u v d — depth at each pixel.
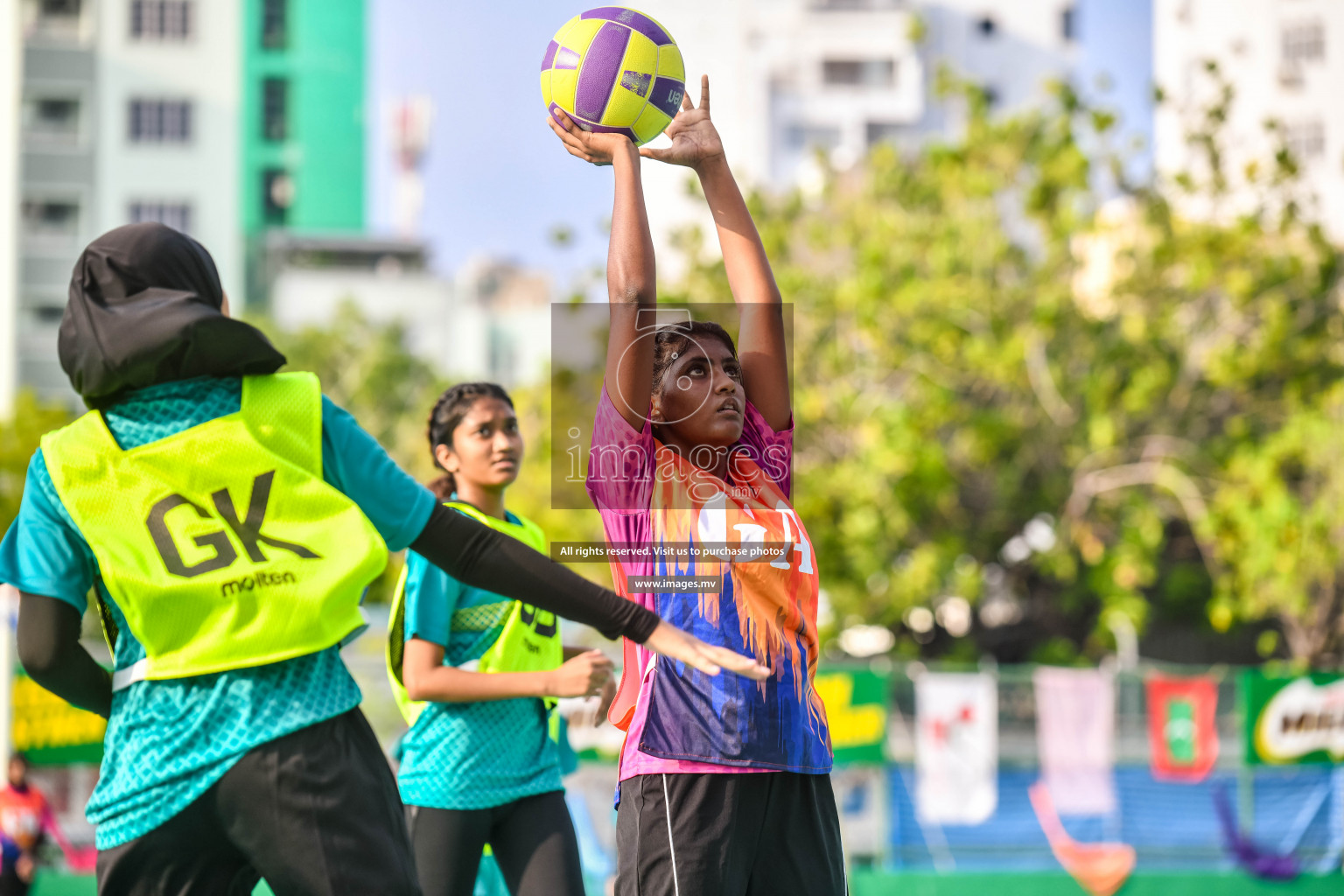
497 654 4.01
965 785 10.73
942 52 52.38
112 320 2.19
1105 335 20.17
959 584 19.45
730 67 51.69
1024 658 22.72
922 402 19.27
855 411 19.28
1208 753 10.98
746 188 21.31
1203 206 20.77
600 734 10.03
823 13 51.81
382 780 2.24
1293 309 19.12
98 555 2.15
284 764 2.13
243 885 2.29
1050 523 20.70
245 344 2.23
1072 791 10.78
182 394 2.23
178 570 2.15
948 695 10.80
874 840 10.60
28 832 9.01
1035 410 20.25
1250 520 17.67
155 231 2.32
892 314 19.52
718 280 19.97
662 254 21.45
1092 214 20.00
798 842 2.74
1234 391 20.22
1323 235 18.81
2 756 9.77
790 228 21.56
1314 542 17.42
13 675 9.45
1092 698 10.91
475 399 4.24
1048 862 10.69
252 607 2.16
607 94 3.03
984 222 20.75
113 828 2.18
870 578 19.02
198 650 2.14
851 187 22.44
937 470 18.28
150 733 2.15
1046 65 52.62
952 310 19.39
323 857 2.12
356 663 10.77
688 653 2.32
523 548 2.35
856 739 10.66
